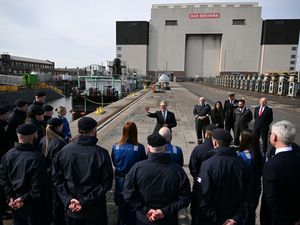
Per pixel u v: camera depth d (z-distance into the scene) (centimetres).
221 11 9744
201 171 278
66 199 289
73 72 11144
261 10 9550
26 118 520
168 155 272
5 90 3666
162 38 10138
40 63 10431
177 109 1919
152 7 10250
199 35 10131
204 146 372
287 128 255
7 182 308
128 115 1594
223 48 9919
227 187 268
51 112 547
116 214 425
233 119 881
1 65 6481
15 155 305
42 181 307
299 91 3091
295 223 253
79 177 290
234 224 265
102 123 1298
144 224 270
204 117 880
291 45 9481
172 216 271
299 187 247
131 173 272
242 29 9744
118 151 358
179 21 9988
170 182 263
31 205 307
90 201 283
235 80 5528
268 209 284
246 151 337
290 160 250
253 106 2145
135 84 4441
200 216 287
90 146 298
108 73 3953
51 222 355
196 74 10350
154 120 1416
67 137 607
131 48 10200
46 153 369
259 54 9800
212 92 3919
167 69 10244
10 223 383
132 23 10075
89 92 2739
